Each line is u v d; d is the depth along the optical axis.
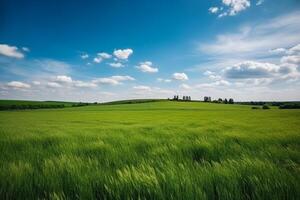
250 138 5.57
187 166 2.67
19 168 2.50
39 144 5.11
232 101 155.62
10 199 1.96
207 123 15.84
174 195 1.83
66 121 25.91
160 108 90.75
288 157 3.26
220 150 3.92
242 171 2.30
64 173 2.43
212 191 1.88
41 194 2.03
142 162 2.86
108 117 37.16
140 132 8.05
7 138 6.11
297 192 1.82
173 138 5.71
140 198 1.84
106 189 1.98
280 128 9.98
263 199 1.80
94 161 2.98
